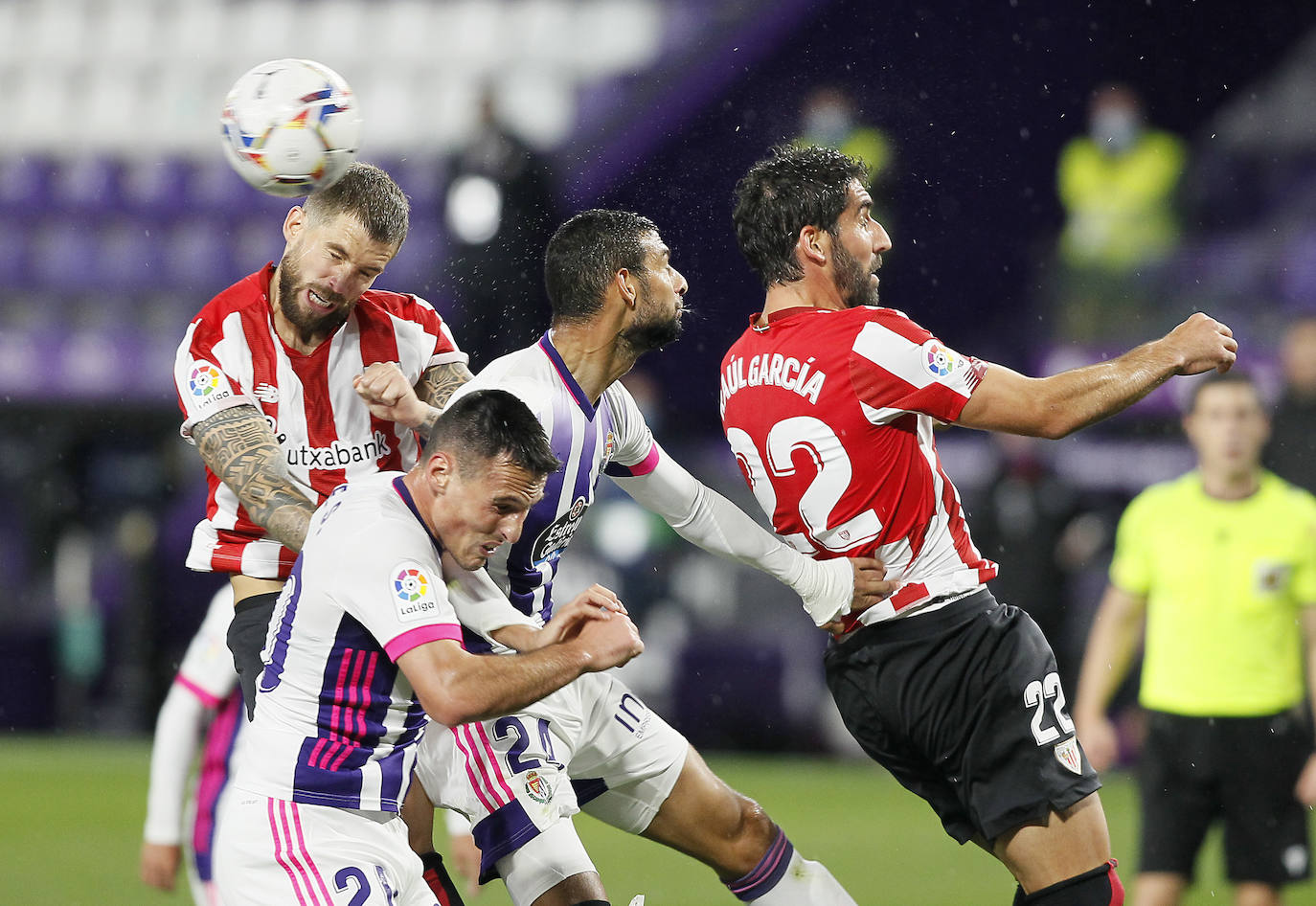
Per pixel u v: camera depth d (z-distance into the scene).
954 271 43.03
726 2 47.78
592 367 13.14
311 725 11.56
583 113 50.38
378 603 11.10
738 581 35.41
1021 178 43.31
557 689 11.21
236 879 11.62
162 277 51.06
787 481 13.60
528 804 13.66
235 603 13.99
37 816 29.27
